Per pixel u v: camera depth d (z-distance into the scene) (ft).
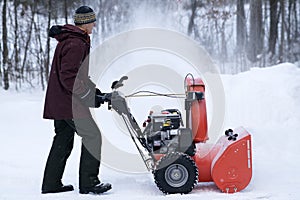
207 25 57.11
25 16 51.57
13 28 50.01
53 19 52.39
